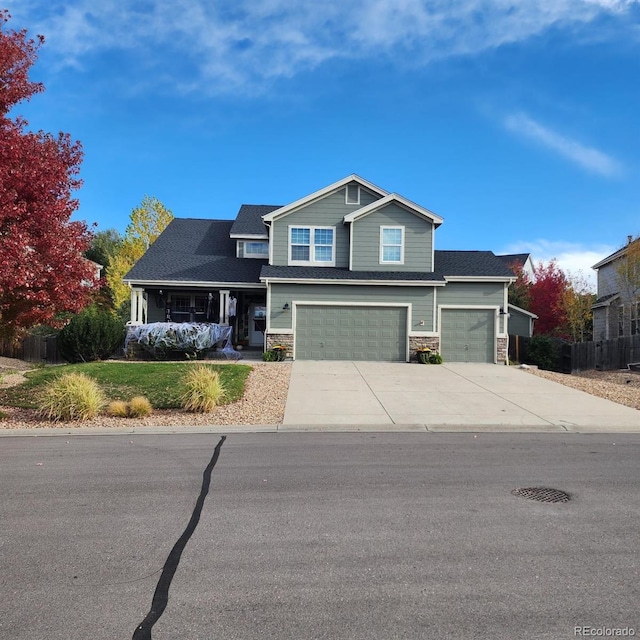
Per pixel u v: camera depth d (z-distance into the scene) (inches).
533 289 1241.4
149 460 269.4
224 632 117.0
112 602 130.0
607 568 147.3
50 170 361.4
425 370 636.7
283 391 486.9
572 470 249.6
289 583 139.2
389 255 780.6
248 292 890.1
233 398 451.5
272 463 263.0
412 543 164.4
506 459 271.4
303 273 752.3
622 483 228.2
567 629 118.0
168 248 907.4
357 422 372.8
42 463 263.7
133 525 180.1
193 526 179.0
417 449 295.1
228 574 144.4
